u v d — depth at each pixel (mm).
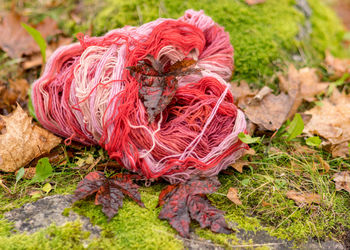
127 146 571
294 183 612
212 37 646
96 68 588
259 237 551
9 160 597
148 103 571
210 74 606
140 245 529
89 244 525
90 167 613
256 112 674
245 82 730
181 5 803
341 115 694
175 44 604
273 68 768
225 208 575
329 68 815
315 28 907
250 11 822
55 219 543
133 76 579
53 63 612
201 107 590
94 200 564
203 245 535
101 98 576
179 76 596
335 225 572
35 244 522
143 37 601
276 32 808
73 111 597
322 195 597
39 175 585
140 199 563
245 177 613
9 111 700
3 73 749
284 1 882
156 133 571
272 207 581
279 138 670
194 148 579
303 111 728
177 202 557
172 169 578
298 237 556
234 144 590
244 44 772
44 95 605
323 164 635
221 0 825
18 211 552
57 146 634
